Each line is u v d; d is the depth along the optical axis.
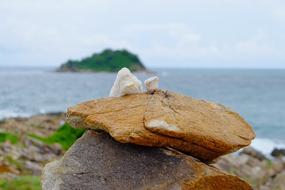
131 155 1.37
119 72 1.52
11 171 3.52
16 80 26.98
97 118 1.38
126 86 1.49
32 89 18.55
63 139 4.52
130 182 1.34
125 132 1.31
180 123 1.34
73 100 14.21
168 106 1.42
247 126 1.47
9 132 5.22
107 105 1.44
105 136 1.42
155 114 1.35
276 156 5.73
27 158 4.07
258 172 4.30
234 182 1.35
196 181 1.31
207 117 1.43
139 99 1.46
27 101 13.53
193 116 1.40
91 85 21.88
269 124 9.84
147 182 1.33
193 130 1.33
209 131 1.36
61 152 4.32
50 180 1.40
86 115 1.41
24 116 8.98
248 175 4.11
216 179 1.33
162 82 26.77
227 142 1.35
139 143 1.32
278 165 4.74
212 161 1.45
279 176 3.88
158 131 1.31
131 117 1.36
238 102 14.59
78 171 1.38
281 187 3.57
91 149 1.41
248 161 4.84
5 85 21.08
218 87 22.09
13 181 2.87
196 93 17.89
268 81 30.41
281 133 8.59
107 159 1.38
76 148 1.43
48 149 4.34
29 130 6.26
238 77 38.69
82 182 1.36
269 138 7.84
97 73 39.34
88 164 1.39
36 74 40.75
